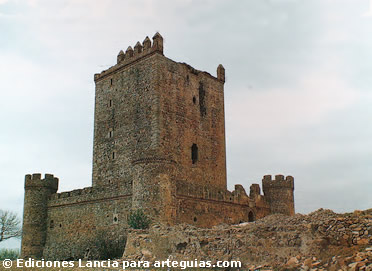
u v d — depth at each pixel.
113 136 56.34
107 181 55.41
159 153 50.72
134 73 55.75
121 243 48.34
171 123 53.31
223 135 61.69
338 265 24.81
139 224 43.47
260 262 29.34
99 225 51.94
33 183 61.31
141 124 53.16
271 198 63.41
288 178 64.19
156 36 54.16
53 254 57.53
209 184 57.16
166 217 44.31
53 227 59.06
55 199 59.91
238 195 57.00
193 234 34.75
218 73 63.66
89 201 54.22
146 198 44.81
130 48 57.41
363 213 29.48
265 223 33.53
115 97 57.53
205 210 50.81
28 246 59.09
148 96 53.19
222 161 60.41
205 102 59.72
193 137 56.22
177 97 55.12
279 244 29.34
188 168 54.34
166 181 45.28
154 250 35.53
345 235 27.03
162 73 53.69
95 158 57.91
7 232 68.06
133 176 46.75
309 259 26.62
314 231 28.41
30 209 60.56
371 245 25.80
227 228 34.38
